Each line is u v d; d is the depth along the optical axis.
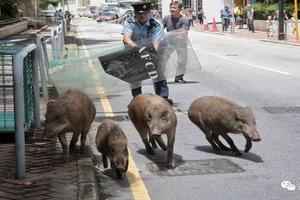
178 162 7.20
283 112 10.63
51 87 12.45
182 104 11.59
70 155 7.05
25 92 7.74
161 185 6.26
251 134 6.88
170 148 6.80
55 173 6.25
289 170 6.82
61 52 15.68
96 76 10.48
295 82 14.89
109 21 75.56
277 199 5.79
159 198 5.84
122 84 10.38
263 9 45.44
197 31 47.34
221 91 13.36
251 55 23.78
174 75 10.05
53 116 6.51
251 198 5.82
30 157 6.96
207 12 63.06
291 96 12.59
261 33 41.41
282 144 8.13
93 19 92.88
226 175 6.62
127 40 9.53
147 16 9.53
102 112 10.73
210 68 18.58
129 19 9.62
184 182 6.36
